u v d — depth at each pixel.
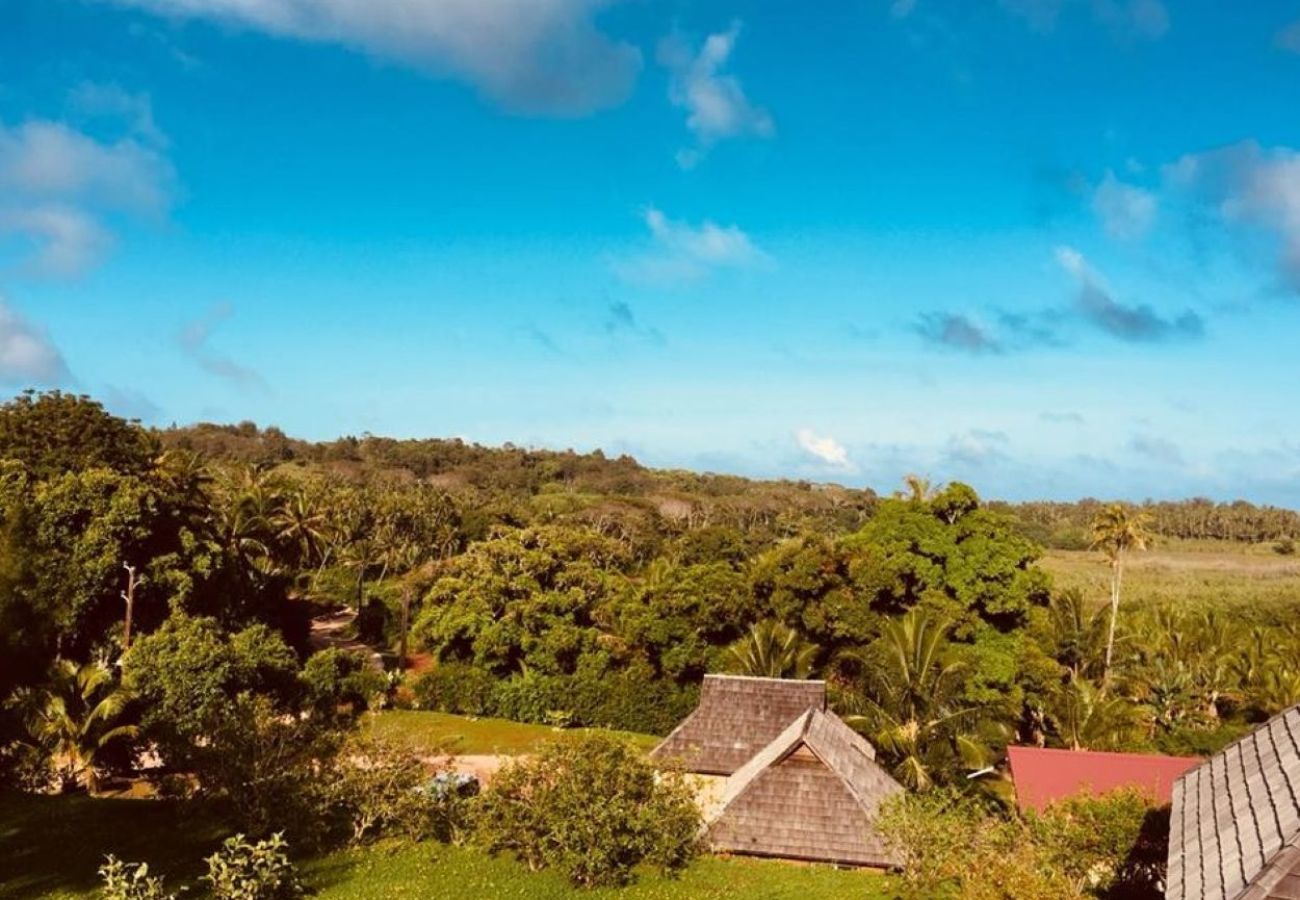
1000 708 39.53
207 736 24.19
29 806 24.70
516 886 21.12
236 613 44.03
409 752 24.69
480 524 94.31
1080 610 55.16
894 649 38.69
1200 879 11.30
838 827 24.72
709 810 26.89
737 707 34.38
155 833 22.67
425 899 19.55
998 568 44.16
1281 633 65.81
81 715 28.75
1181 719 49.22
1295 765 12.66
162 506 39.56
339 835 24.39
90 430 45.22
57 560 34.34
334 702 43.03
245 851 20.09
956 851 21.50
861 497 180.25
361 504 90.25
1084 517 184.50
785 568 47.47
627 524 115.12
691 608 47.12
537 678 47.41
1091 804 24.34
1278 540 154.75
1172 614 68.06
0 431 43.25
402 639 57.59
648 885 22.08
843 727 33.06
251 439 174.25
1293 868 9.45
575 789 22.59
